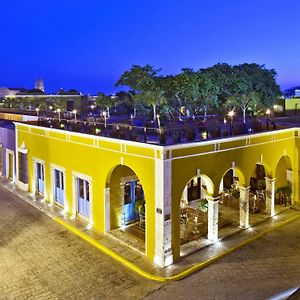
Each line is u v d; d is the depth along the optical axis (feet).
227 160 47.93
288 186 61.77
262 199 61.82
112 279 39.47
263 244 47.80
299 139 59.88
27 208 63.62
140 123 66.28
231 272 40.65
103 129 53.88
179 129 45.03
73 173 56.59
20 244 48.62
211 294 36.35
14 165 79.56
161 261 41.27
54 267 42.24
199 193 63.77
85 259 44.11
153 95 74.59
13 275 40.47
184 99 89.25
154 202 41.78
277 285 37.83
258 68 113.19
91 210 53.16
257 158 52.90
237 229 51.37
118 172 51.29
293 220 56.18
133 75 82.38
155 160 41.06
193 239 47.85
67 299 35.81
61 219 56.49
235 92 99.71
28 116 87.86
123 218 52.29
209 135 48.34
